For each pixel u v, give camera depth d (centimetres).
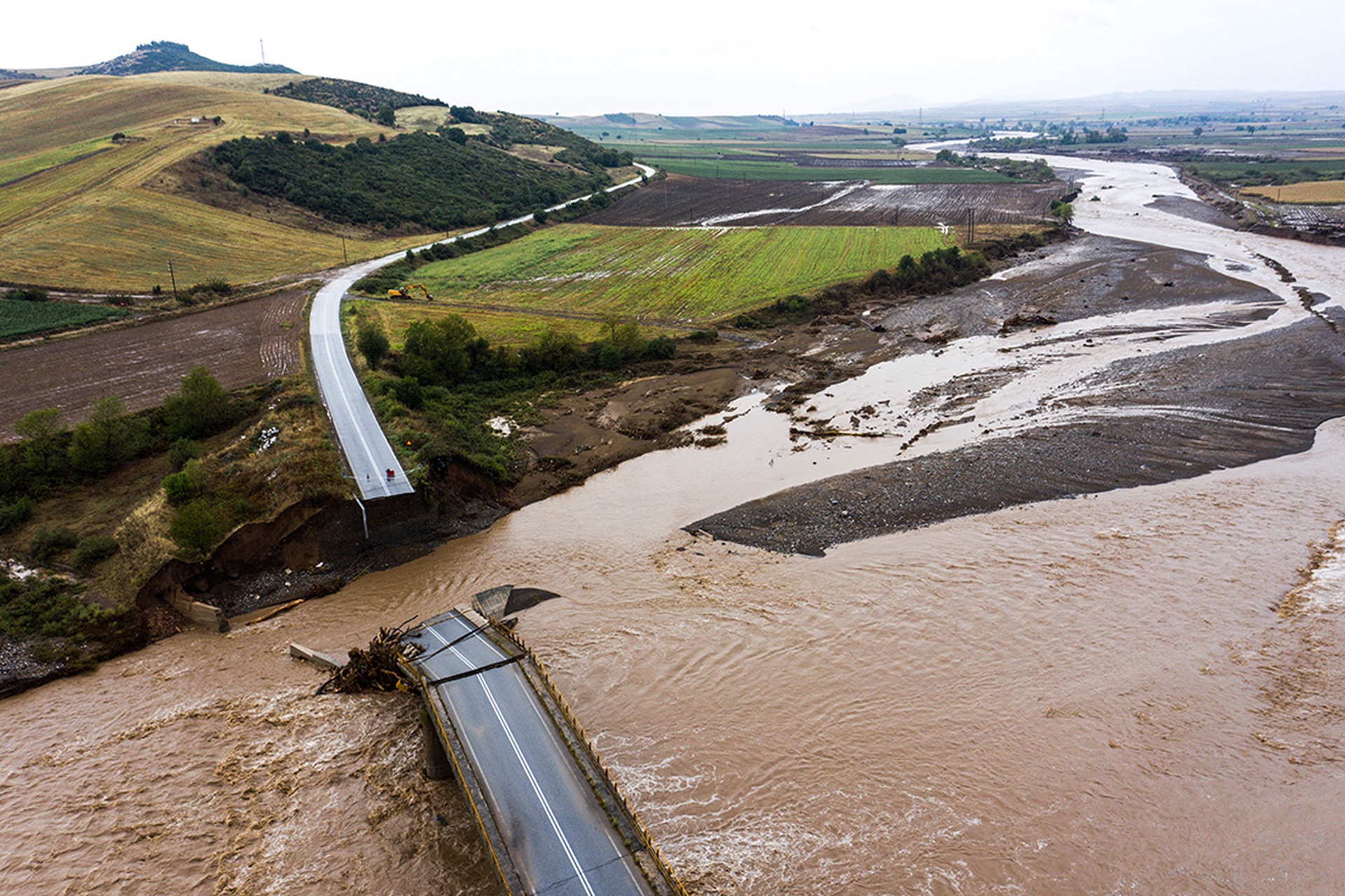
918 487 6281
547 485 6838
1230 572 5053
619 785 3675
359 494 5788
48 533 5622
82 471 6562
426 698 3844
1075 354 9244
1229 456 6550
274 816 3672
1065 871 3228
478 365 9150
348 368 8581
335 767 3938
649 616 4947
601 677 4409
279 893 3309
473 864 3384
